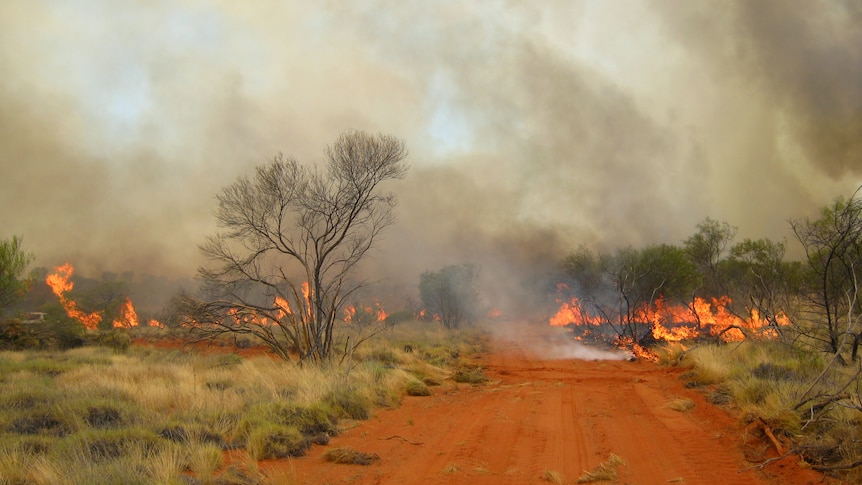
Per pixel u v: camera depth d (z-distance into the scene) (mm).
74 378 14180
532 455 7938
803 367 11977
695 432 9141
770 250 21750
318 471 7246
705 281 29625
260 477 6699
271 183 17656
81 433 7680
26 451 7059
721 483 6484
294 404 10000
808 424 7801
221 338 25984
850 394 7945
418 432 9656
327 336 17312
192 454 7172
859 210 13430
